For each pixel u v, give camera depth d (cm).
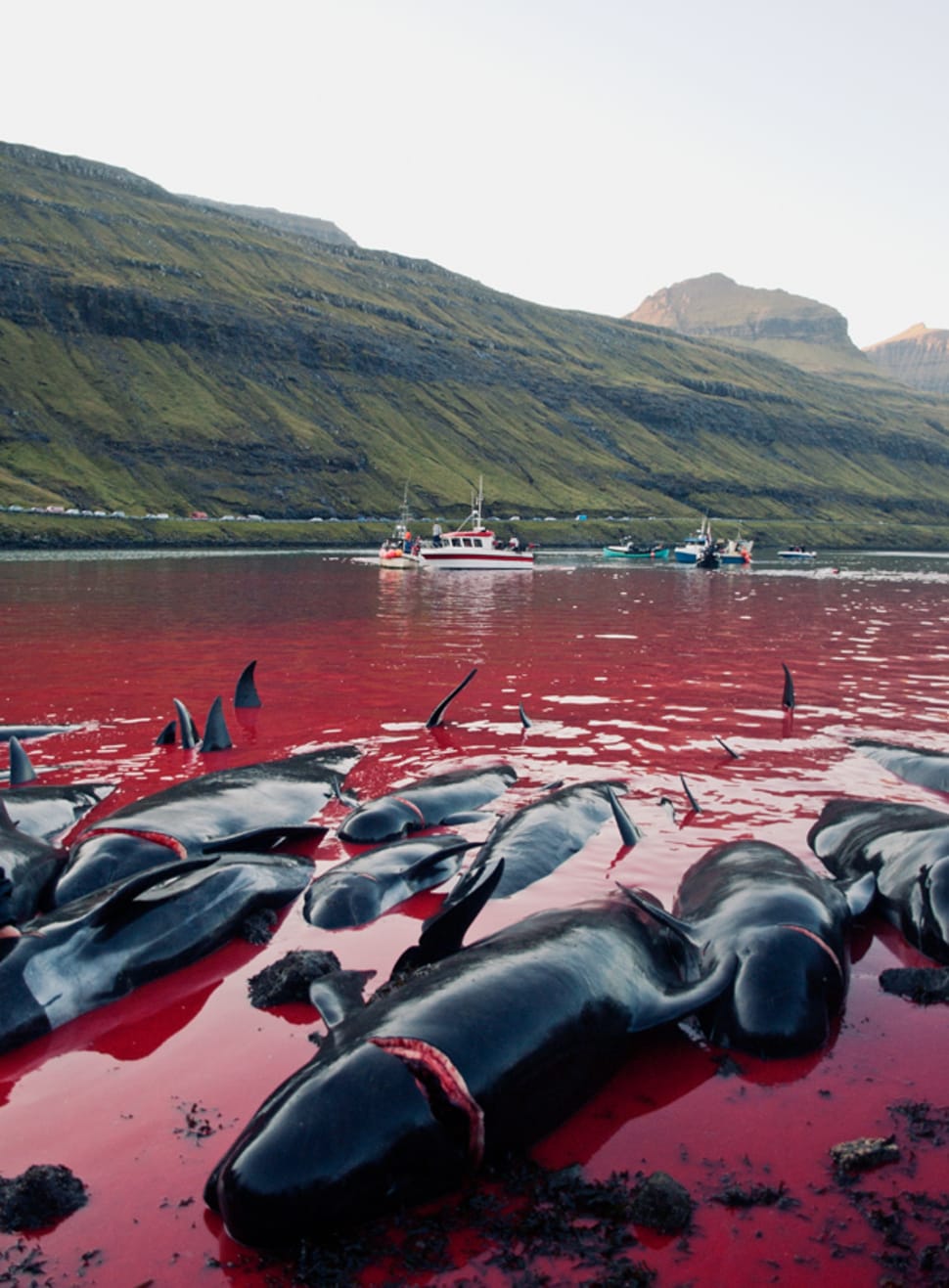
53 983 659
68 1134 530
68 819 1044
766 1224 453
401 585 5169
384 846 934
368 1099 462
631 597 4462
